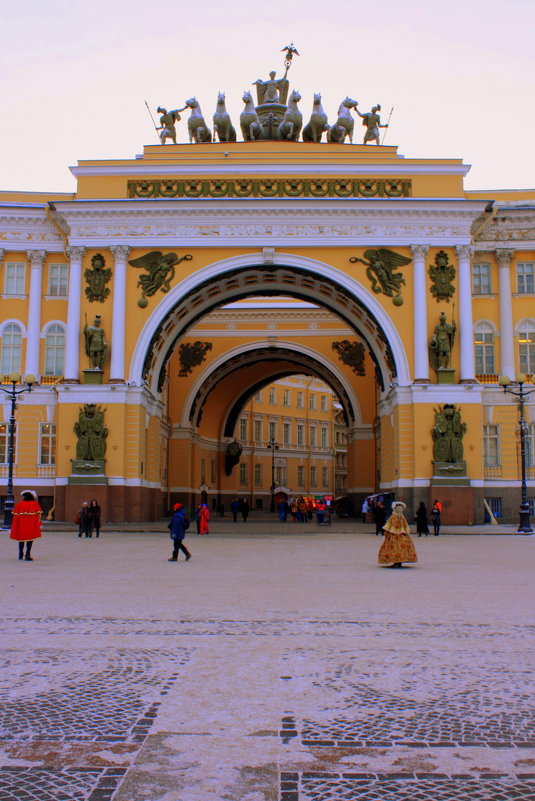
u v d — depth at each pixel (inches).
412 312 1403.8
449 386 1370.6
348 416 2095.2
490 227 1501.0
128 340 1400.1
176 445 2020.2
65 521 1339.8
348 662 313.3
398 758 209.3
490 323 1492.4
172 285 1412.4
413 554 699.4
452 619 411.2
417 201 1398.9
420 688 275.1
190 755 210.4
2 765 202.7
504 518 1445.6
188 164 1439.5
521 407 1232.8
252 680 284.7
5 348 1475.1
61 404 1378.0
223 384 2359.7
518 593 515.8
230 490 2497.5
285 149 1481.3
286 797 184.5
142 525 1317.7
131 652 328.8
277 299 2039.9
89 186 1441.9
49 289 1487.5
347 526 1529.3
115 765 203.2
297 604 462.3
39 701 257.4
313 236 1417.3
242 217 1419.8
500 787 190.9
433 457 1359.5
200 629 380.2
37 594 495.2
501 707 253.8
